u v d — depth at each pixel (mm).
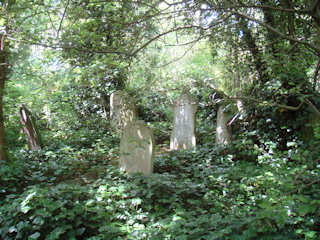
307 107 7047
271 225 3387
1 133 7246
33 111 12867
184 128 10531
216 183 6148
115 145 10703
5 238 4203
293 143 6586
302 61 5367
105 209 4910
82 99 14102
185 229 3854
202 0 3643
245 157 8086
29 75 7242
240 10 4633
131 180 6359
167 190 5527
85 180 6988
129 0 3576
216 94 9773
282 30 5578
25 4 4715
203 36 4359
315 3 3000
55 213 4359
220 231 3492
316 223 3898
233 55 6883
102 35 3965
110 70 5094
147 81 5980
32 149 10430
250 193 5555
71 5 4094
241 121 9125
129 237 4254
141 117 13586
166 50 11039
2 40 4738
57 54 5438
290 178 3191
